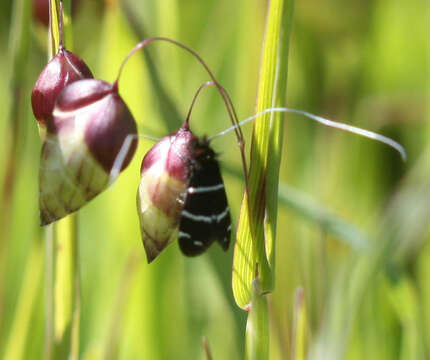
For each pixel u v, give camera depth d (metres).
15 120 0.12
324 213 0.13
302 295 0.11
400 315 0.13
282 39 0.10
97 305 0.14
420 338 0.13
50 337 0.11
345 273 0.13
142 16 0.14
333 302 0.13
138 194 0.10
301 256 0.14
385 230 0.13
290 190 0.13
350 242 0.13
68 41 0.11
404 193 0.13
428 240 0.14
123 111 0.10
